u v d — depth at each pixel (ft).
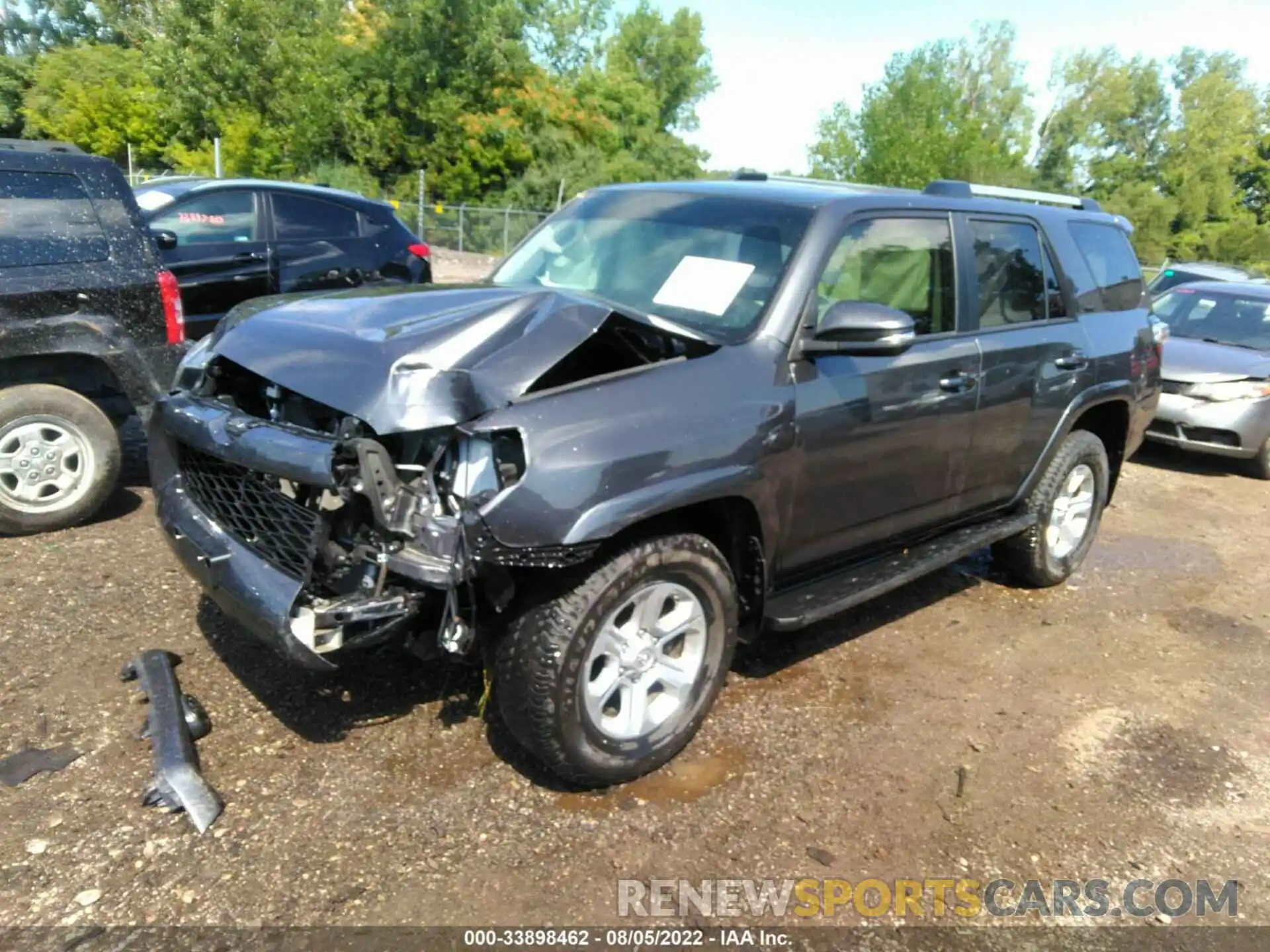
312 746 11.25
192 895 8.93
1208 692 14.98
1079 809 11.60
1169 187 209.26
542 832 10.20
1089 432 18.16
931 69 132.36
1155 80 214.07
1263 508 26.68
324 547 9.68
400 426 9.27
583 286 13.52
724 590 11.35
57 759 10.66
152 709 11.21
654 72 199.82
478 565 9.45
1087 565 20.29
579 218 15.02
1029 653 15.72
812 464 12.12
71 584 14.75
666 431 10.33
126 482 19.97
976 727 13.20
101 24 192.34
